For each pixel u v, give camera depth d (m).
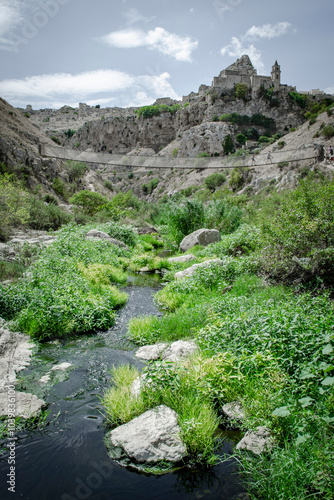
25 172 35.25
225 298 7.90
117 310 9.47
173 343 6.56
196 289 9.93
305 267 8.48
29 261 11.88
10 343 6.51
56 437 4.25
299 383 4.36
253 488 3.47
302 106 98.50
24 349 6.51
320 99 102.88
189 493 3.46
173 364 5.27
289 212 9.79
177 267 14.26
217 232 19.44
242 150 76.88
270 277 9.48
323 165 29.59
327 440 3.35
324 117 53.22
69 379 5.62
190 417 4.24
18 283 8.70
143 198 89.12
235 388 4.80
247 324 5.76
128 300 10.50
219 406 4.73
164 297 10.11
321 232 8.77
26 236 17.86
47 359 6.34
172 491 3.50
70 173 45.31
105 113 175.00
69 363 6.16
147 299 10.62
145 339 7.24
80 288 9.37
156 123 115.19
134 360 6.35
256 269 10.34
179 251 20.17
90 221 26.73
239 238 14.56
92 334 7.66
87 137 134.00
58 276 9.89
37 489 3.46
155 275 14.24
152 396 4.71
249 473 3.57
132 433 4.12
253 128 90.94
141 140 118.12
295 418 3.80
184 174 83.44
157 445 3.96
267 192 38.69
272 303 6.67
